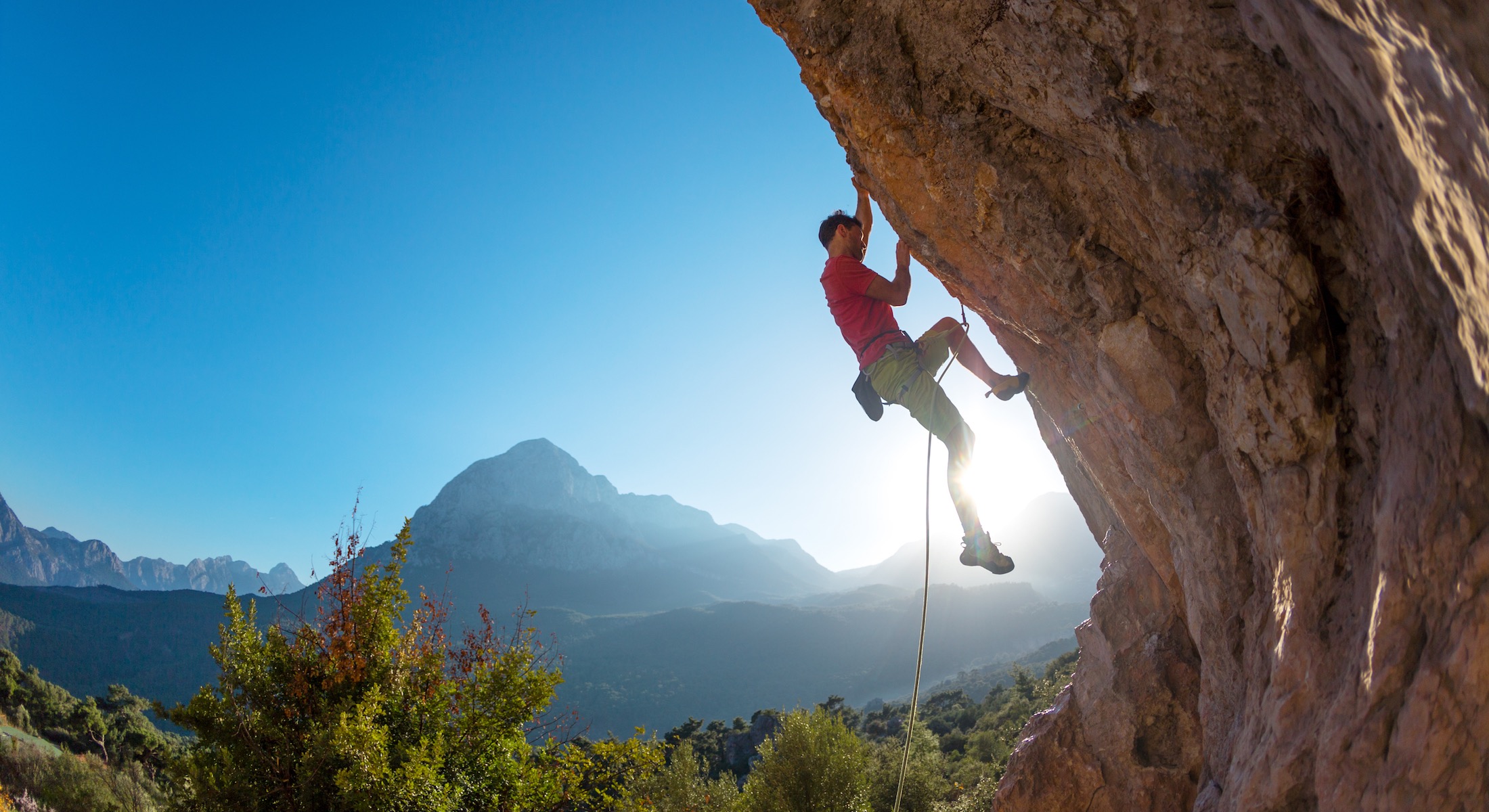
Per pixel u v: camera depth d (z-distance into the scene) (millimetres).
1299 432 2932
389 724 9016
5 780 16391
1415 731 1954
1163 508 4336
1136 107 3195
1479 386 1704
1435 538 1924
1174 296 3830
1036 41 3396
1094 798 6363
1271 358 3000
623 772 10578
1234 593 3840
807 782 21953
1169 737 6160
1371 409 2617
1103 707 6469
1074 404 5141
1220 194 3080
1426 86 1412
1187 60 2852
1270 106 2691
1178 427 4004
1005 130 4031
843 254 5148
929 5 3760
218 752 8422
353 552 9453
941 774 30875
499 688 9336
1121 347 4059
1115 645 6551
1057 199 4043
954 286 5148
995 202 4191
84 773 16500
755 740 66625
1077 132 3617
